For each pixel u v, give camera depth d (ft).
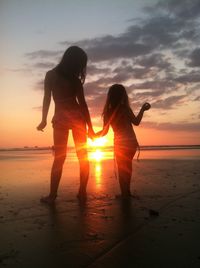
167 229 9.76
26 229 9.94
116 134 15.78
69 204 13.53
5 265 7.23
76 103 15.37
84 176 14.76
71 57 15.05
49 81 15.14
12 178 22.81
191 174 23.85
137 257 7.59
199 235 9.13
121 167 15.16
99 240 8.80
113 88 16.21
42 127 15.11
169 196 15.06
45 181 20.86
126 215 11.53
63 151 14.53
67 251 8.02
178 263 7.23
